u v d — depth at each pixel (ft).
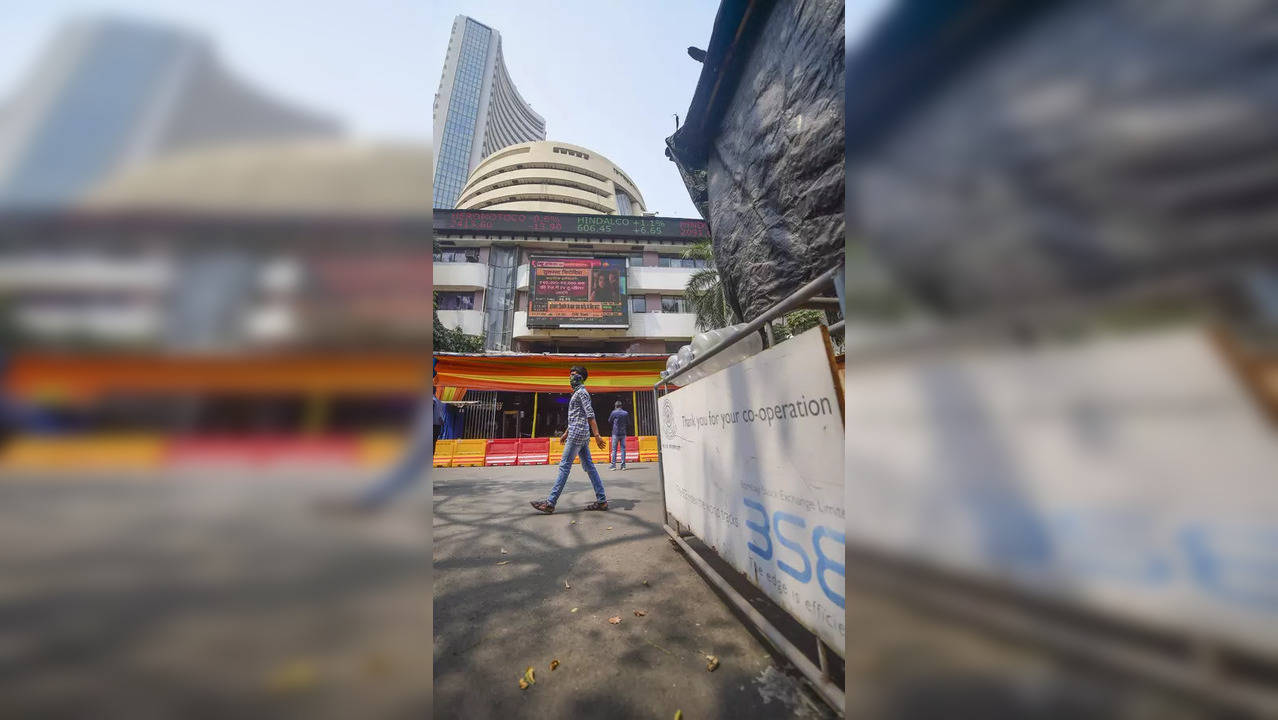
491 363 31.76
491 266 70.54
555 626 6.19
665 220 73.51
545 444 32.37
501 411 42.24
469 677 5.09
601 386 32.63
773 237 7.53
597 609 6.67
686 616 6.40
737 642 5.70
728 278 9.86
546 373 32.42
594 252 73.36
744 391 6.00
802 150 6.60
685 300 71.92
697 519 7.72
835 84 5.90
